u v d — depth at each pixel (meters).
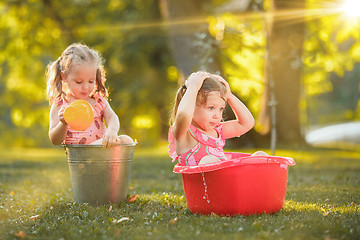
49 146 24.72
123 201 4.09
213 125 3.71
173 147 3.83
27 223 3.41
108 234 2.98
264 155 3.59
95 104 4.23
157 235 2.93
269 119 12.10
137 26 16.80
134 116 18.88
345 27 10.27
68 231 3.05
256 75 10.52
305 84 17.38
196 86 3.61
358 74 30.62
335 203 4.11
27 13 15.78
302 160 9.12
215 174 3.37
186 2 11.55
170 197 4.52
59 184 5.79
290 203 4.10
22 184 5.74
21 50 16.64
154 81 18.12
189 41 11.47
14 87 19.08
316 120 32.38
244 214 3.40
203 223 3.21
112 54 17.33
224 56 8.11
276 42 10.50
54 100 4.12
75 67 3.94
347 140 20.05
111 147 3.95
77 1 16.97
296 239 2.78
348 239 2.78
